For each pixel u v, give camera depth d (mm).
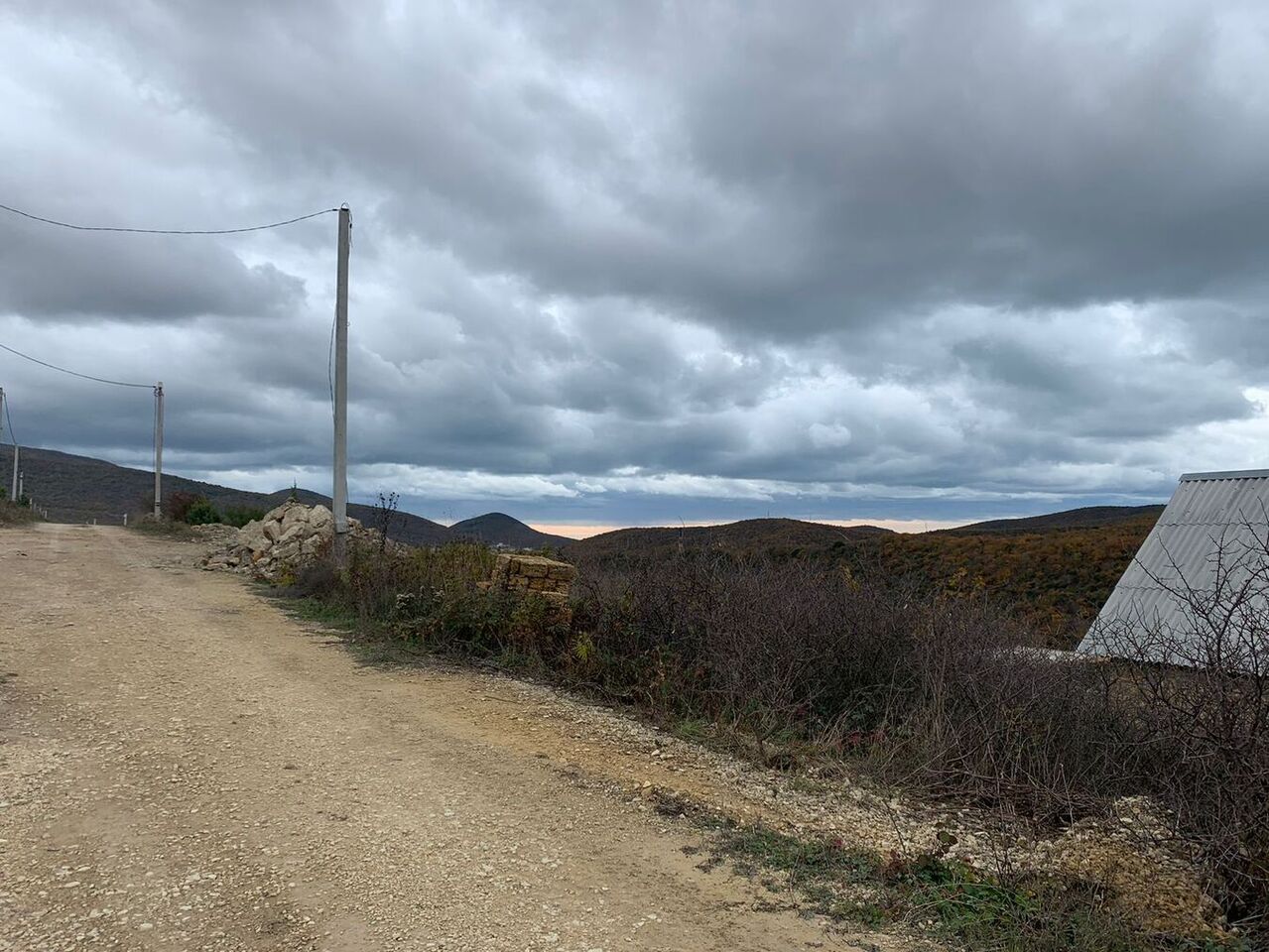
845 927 3934
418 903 3949
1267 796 4340
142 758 5750
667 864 4551
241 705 7223
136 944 3480
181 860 4281
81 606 12016
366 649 10031
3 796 4941
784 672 7996
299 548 17594
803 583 9188
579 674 8844
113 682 7723
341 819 4902
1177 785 4910
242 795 5184
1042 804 5609
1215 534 13844
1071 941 3793
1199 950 3793
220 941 3541
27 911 3695
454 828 4863
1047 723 6406
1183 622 12195
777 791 5902
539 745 6621
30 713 6629
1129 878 4234
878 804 5809
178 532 33312
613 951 3598
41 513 53844
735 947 3691
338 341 16672
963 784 6109
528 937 3688
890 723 7426
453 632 10203
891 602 8867
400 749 6285
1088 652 7535
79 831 4555
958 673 7277
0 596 12594
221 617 11828
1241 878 4242
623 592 9914
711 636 8555
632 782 5844
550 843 4738
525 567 10938
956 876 4414
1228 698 4547
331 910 3844
